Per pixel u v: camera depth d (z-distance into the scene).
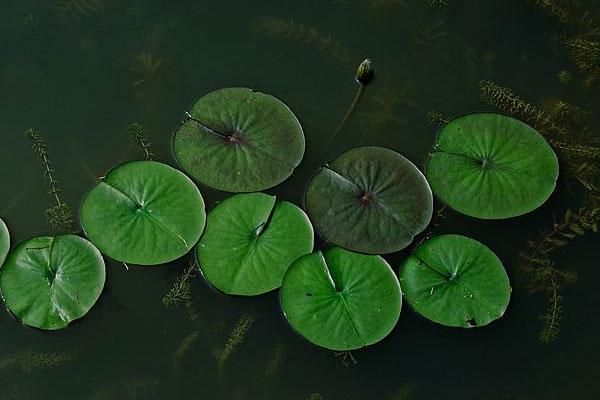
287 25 4.26
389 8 4.36
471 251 3.64
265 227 3.64
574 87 4.25
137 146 3.96
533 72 4.28
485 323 3.52
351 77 4.22
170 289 3.69
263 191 3.81
